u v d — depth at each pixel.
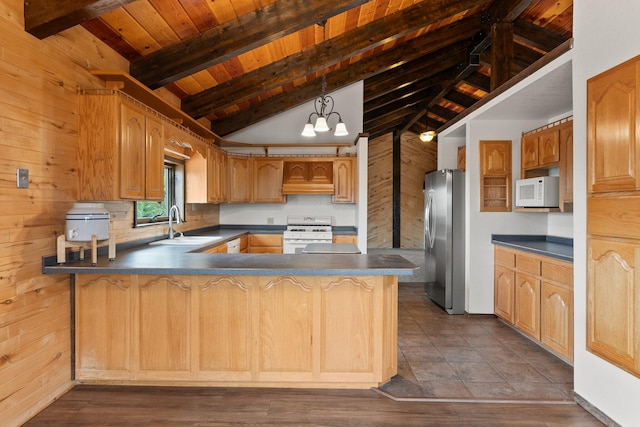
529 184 3.75
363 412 2.26
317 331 2.54
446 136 5.18
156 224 3.86
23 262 2.10
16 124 2.03
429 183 5.08
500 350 3.26
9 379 2.00
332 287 2.53
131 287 2.53
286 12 2.90
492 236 4.27
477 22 4.61
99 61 2.71
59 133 2.34
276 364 2.56
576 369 2.38
